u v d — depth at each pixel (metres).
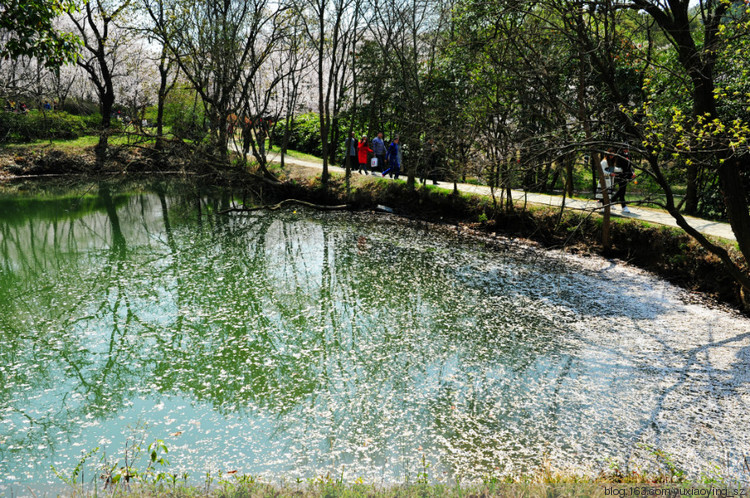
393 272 15.23
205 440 7.00
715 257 12.78
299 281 14.41
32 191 28.86
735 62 12.28
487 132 17.08
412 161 23.44
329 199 25.53
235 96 26.84
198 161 25.39
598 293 13.09
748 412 7.59
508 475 6.11
